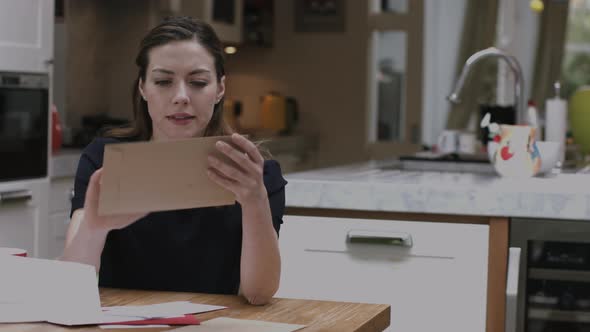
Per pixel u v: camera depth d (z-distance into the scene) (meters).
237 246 1.91
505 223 2.43
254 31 5.75
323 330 1.46
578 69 6.04
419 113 5.85
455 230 2.45
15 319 1.44
